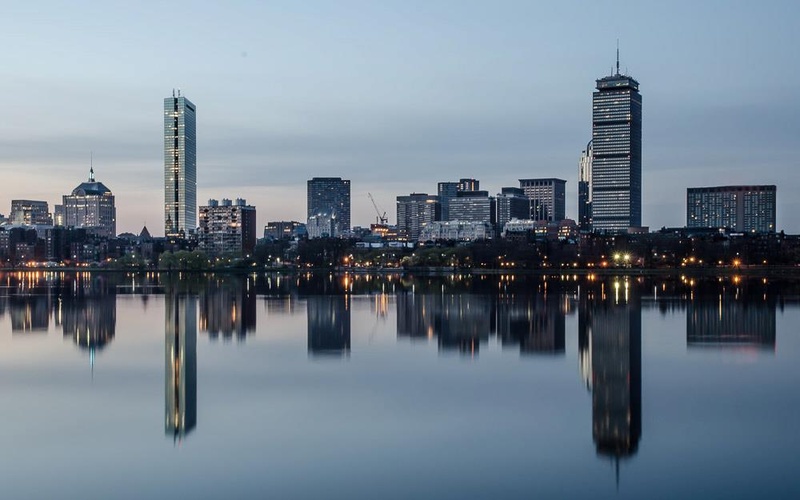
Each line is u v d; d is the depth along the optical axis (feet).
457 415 313.32
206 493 234.79
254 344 503.61
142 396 351.25
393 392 353.92
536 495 230.89
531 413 315.78
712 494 231.09
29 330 588.50
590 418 307.78
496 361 432.66
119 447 276.62
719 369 404.57
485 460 259.60
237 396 348.59
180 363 433.89
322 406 329.31
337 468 253.65
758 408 321.93
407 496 230.89
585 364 421.18
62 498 232.94
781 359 432.66
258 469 253.44
